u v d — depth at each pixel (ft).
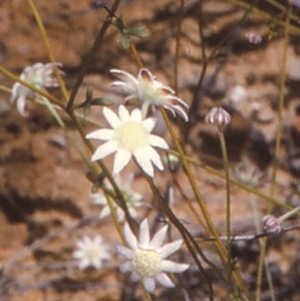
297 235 1.77
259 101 1.84
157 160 1.26
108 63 1.86
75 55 1.87
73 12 1.88
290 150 1.83
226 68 1.84
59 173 1.86
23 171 1.88
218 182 1.81
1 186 1.89
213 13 1.85
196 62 1.85
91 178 1.36
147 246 1.30
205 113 1.83
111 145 1.26
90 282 1.84
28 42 1.88
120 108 1.28
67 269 1.86
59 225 1.87
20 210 1.90
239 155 1.83
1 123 1.87
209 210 1.79
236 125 1.83
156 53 1.85
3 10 1.90
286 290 1.76
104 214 1.62
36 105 1.86
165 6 1.86
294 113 1.84
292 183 1.80
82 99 1.83
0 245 1.90
